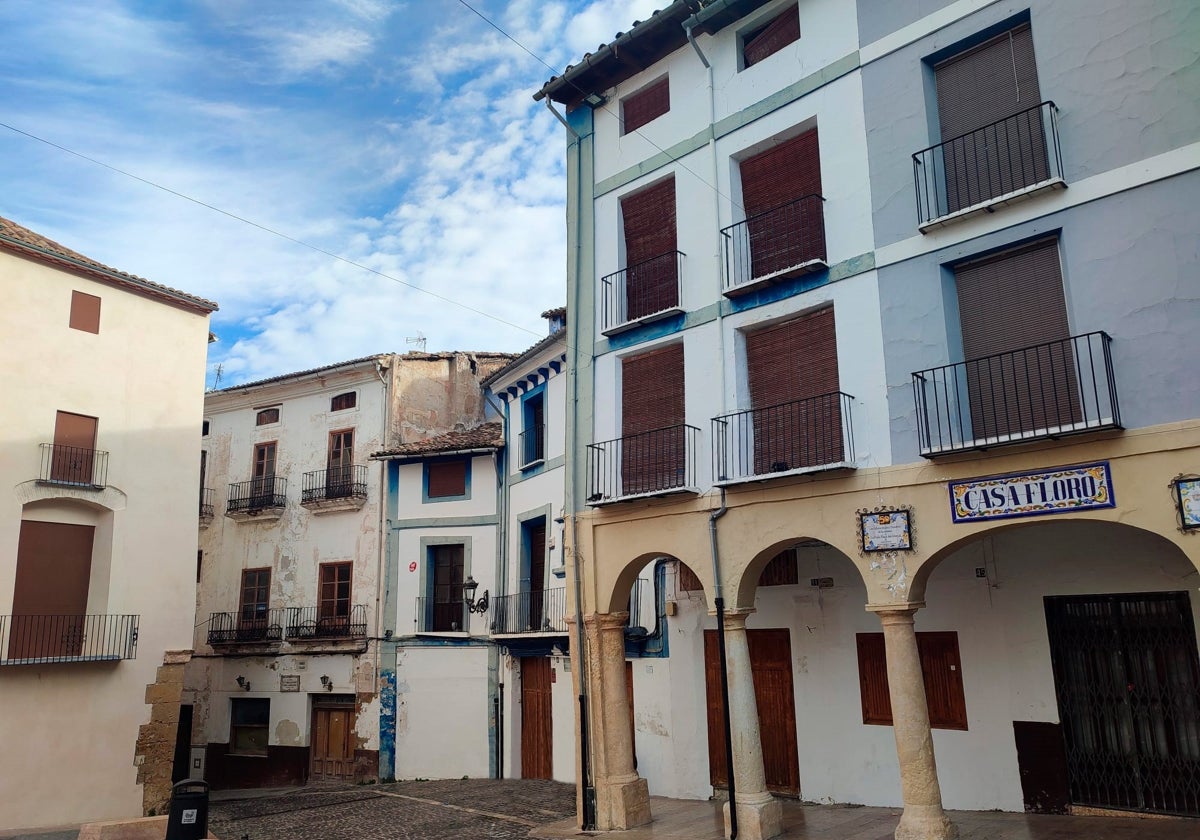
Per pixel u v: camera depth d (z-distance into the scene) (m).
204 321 22.14
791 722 14.82
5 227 19.27
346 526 26.09
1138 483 9.63
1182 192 9.88
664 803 15.51
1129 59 10.43
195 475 21.12
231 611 27.66
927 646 13.30
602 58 15.83
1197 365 9.50
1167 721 11.27
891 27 12.67
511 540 23.23
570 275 16.45
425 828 15.20
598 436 15.37
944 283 11.62
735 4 14.21
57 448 18.70
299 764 24.94
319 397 27.69
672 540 13.81
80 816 17.89
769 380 13.52
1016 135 11.43
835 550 14.60
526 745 21.97
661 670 16.84
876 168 12.50
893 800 13.40
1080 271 10.45
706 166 14.62
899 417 11.67
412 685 23.78
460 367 28.17
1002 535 12.74
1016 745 12.27
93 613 18.89
